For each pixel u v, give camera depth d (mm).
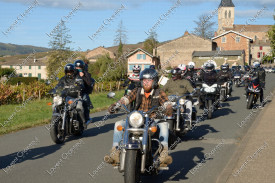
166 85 9188
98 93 25812
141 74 5359
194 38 74250
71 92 8852
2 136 9219
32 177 5656
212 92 12406
